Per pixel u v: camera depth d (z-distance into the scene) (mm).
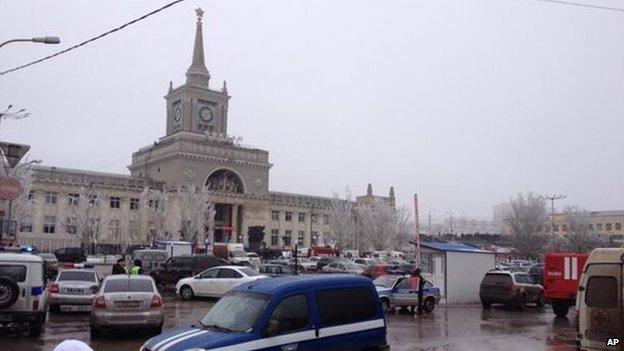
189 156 93688
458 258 28625
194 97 101875
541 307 27609
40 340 14422
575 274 23391
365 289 9953
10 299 14312
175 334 8641
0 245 22672
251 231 62500
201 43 106062
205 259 31922
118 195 87312
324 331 9125
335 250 69688
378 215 91312
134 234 85938
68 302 20000
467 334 17438
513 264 58156
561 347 15312
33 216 80375
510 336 17312
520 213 83062
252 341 8320
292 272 32812
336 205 92500
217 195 95125
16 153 21406
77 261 51406
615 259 10312
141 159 103500
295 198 107812
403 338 16312
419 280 22609
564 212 114938
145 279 15680
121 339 14648
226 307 9195
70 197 83875
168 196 88812
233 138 101125
